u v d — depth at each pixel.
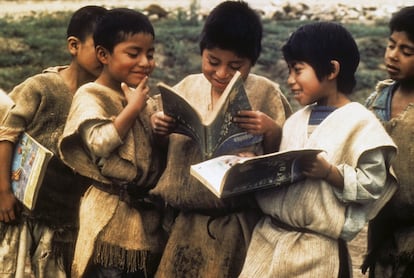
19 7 29.12
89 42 6.12
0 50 21.23
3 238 6.18
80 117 5.52
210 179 4.94
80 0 30.25
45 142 6.11
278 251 5.28
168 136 5.81
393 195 5.79
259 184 5.04
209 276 5.67
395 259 5.86
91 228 5.65
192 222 5.78
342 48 5.30
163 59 21.39
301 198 5.25
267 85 5.83
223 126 5.12
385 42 22.34
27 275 6.50
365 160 5.18
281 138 5.46
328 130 5.27
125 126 5.48
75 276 5.68
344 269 5.42
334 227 5.21
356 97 19.02
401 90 5.99
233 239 5.66
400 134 5.79
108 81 5.78
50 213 6.20
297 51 5.29
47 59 20.95
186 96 5.88
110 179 5.72
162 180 5.76
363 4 28.78
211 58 5.43
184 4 29.08
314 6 27.83
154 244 5.88
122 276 5.86
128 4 29.44
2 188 6.02
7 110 6.13
